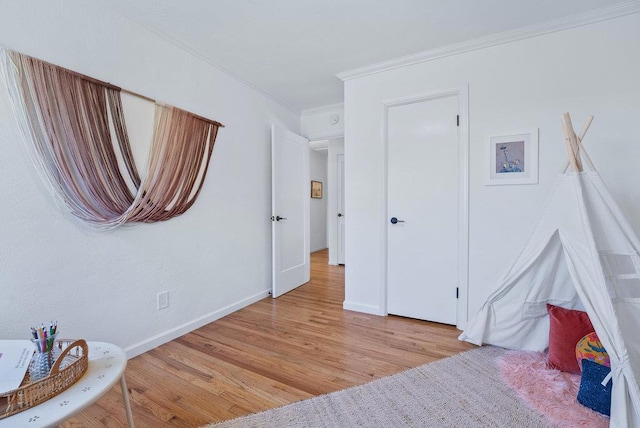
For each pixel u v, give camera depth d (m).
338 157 4.95
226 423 1.32
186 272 2.27
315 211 6.34
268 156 3.22
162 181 2.02
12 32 1.37
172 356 1.91
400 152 2.54
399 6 1.78
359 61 2.47
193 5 1.74
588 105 1.91
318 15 1.86
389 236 2.61
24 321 1.42
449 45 2.22
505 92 2.12
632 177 1.82
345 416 1.36
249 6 1.76
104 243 1.74
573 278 1.54
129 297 1.88
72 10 1.59
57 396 0.82
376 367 1.77
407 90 2.46
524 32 2.02
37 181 1.45
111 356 1.04
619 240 1.47
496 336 1.98
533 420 1.30
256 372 1.73
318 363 1.82
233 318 2.57
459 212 2.30
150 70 1.99
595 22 1.88
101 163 1.69
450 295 2.38
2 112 1.35
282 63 2.49
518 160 2.09
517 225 2.11
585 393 1.37
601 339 1.37
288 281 3.39
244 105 2.86
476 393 1.50
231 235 2.70
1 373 0.87
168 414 1.38
